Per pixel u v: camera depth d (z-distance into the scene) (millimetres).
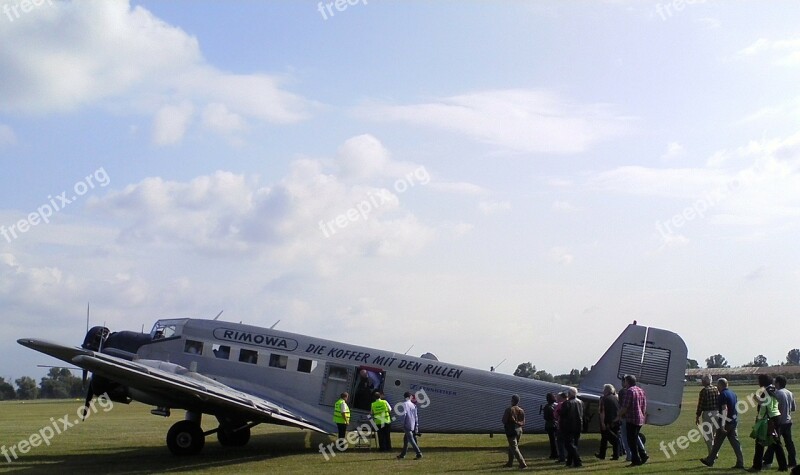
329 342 18234
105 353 18250
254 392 17438
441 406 17953
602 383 18062
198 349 18031
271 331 18281
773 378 13750
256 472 13617
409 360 18188
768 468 13633
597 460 15320
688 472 13172
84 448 18344
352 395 17781
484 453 17094
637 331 18062
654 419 17469
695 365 90375
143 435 22641
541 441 20750
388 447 17203
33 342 14406
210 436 21469
